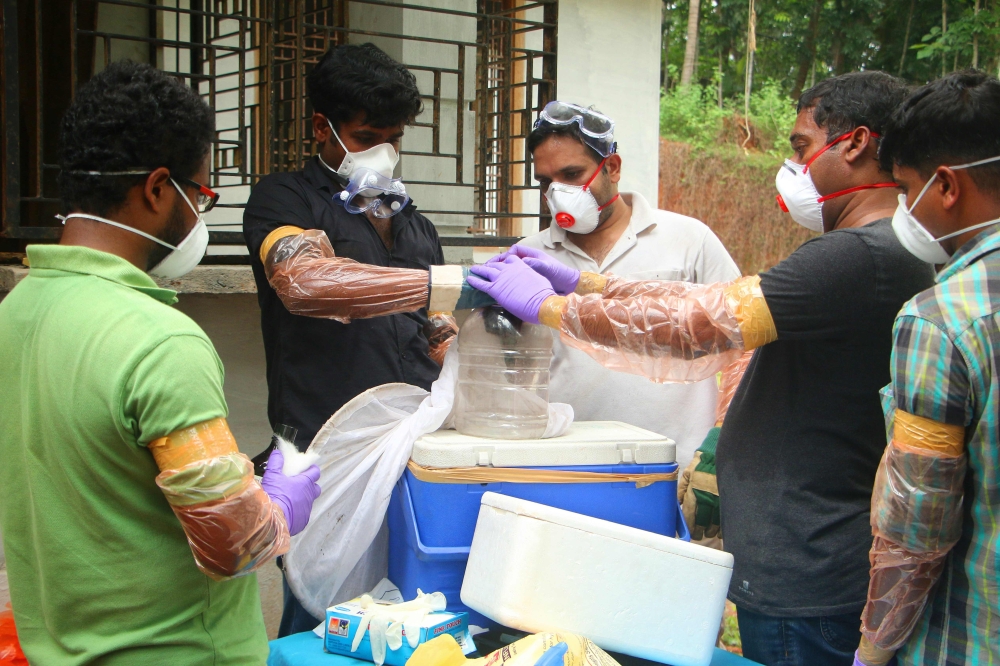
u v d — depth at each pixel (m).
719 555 1.63
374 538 1.90
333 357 2.22
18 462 1.32
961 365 1.32
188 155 1.32
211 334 3.16
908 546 1.38
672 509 1.86
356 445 1.88
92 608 1.26
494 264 1.95
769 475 1.81
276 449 1.60
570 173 2.34
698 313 1.70
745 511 1.83
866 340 1.70
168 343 1.21
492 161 4.26
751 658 1.86
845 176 1.80
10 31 2.52
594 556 1.59
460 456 1.74
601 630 1.60
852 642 1.77
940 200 1.40
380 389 1.91
